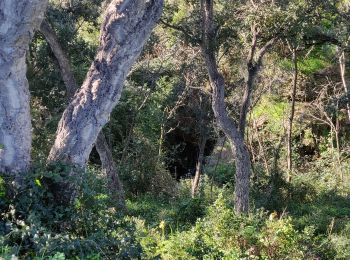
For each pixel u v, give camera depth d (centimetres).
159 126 2027
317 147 1969
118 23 555
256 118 2011
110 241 488
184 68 1638
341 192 1661
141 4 551
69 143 560
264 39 1234
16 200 498
